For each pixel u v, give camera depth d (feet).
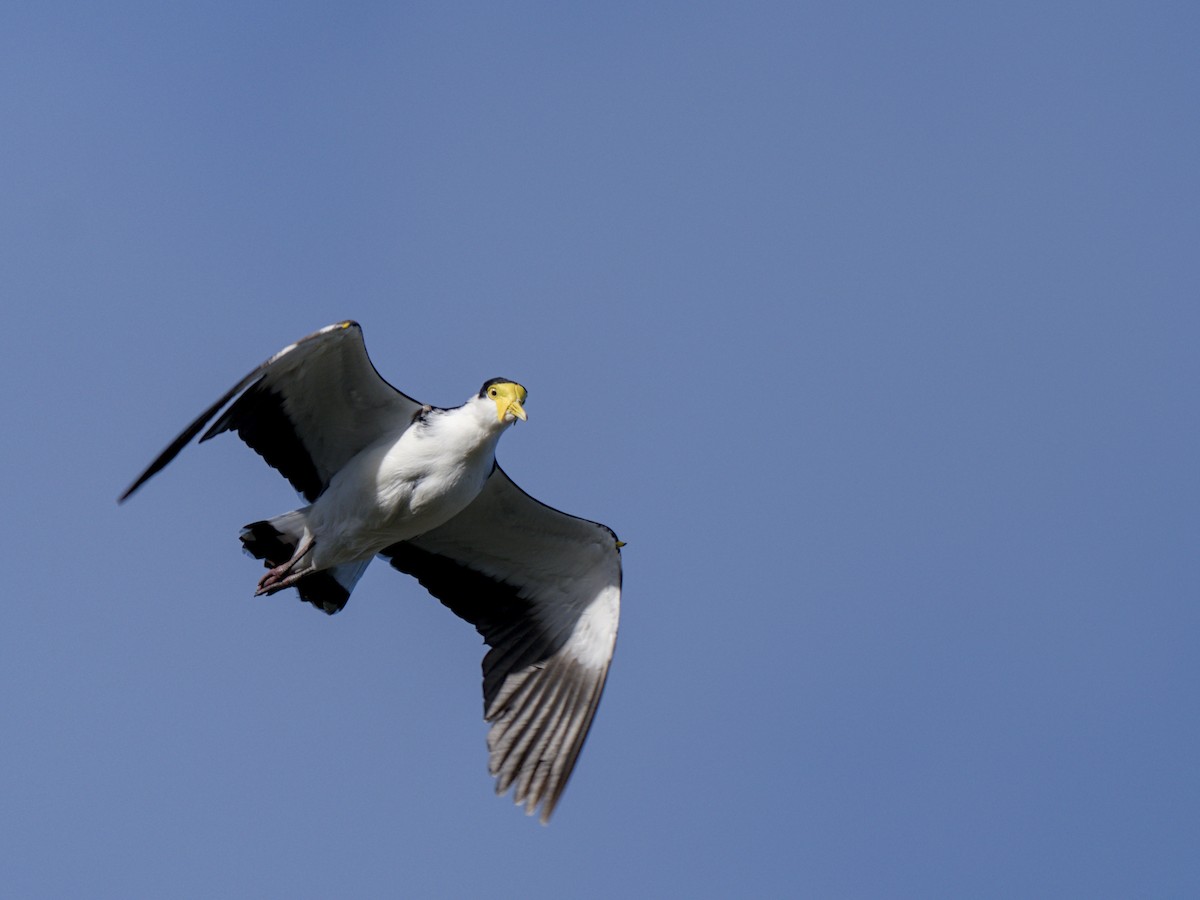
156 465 45.06
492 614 54.29
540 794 50.16
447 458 49.49
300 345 46.32
